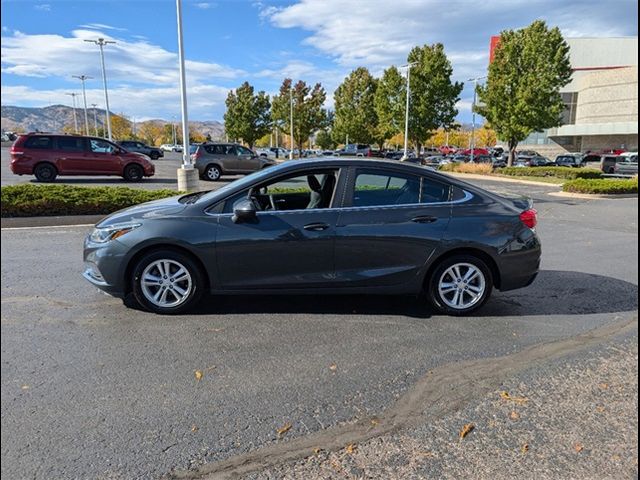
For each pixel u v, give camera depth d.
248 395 3.20
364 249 4.52
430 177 4.71
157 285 4.55
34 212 9.34
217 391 3.24
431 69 34.38
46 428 2.79
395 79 35.72
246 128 47.75
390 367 3.62
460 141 82.69
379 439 2.76
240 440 2.73
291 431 2.82
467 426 2.89
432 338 4.17
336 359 3.74
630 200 16.16
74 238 8.09
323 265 4.52
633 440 2.76
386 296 5.28
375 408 3.08
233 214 4.50
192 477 2.43
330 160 4.67
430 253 4.57
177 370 3.51
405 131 33.75
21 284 5.49
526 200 5.08
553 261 7.15
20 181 17.23
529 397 3.22
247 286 4.52
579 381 3.44
